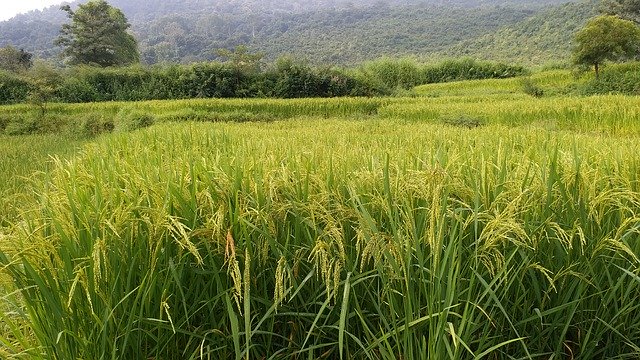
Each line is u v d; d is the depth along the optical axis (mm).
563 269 2941
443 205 2484
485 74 58938
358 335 2891
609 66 39750
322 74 43000
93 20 64125
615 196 3088
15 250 2486
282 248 2809
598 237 2945
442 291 2467
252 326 2869
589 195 3066
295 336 2938
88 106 34438
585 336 2988
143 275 2619
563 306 2742
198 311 2883
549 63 61812
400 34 177875
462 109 22016
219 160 3852
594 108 17797
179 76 43875
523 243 2705
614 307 2988
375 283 2871
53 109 34406
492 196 3172
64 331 2334
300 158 4027
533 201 3027
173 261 2705
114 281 2543
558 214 3006
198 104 32406
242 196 2928
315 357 2947
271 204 2881
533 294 2975
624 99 21047
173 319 2717
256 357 2898
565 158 3609
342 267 2760
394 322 2412
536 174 3334
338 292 2836
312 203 2873
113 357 2346
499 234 2566
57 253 2523
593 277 2805
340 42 183375
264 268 2883
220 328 2865
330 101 32469
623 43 34875
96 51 63875
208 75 43312
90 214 2719
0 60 71438
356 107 31344
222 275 2838
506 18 169125
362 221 2488
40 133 27484
